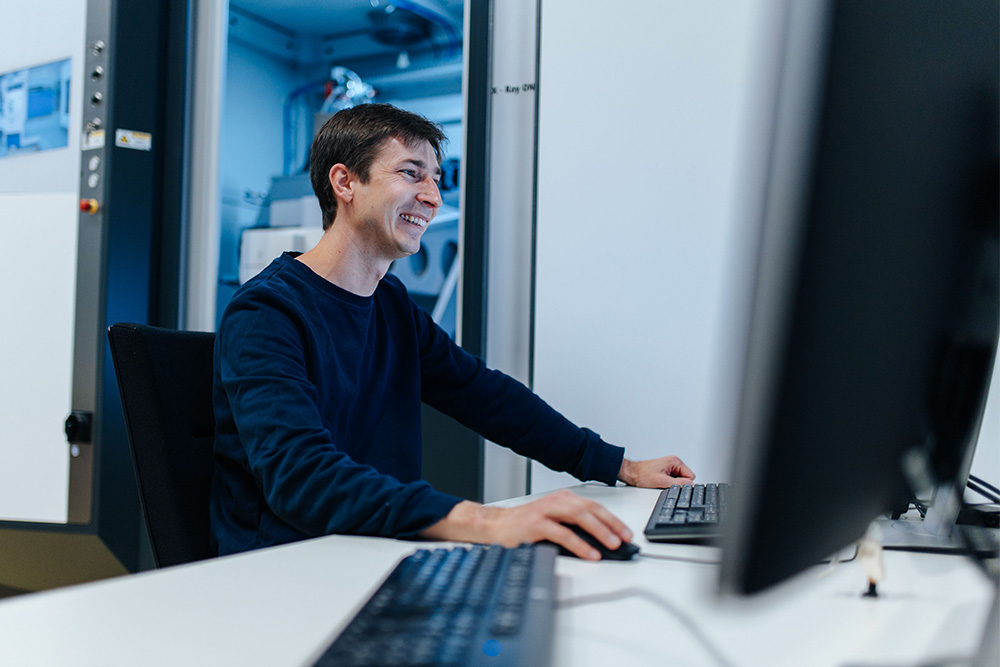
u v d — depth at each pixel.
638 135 1.72
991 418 1.18
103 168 2.13
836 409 0.35
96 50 2.16
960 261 0.49
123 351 1.00
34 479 2.13
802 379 0.32
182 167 2.25
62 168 2.19
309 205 2.60
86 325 2.11
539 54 1.84
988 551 0.68
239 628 0.48
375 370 1.25
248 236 2.49
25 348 2.17
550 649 0.43
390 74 3.30
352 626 0.43
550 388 1.78
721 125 1.64
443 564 0.57
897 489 0.47
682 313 1.67
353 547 0.71
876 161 0.35
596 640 0.47
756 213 0.30
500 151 1.95
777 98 0.30
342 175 1.24
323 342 1.11
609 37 1.75
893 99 0.37
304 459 0.82
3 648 0.44
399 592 0.49
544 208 1.81
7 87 2.28
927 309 0.45
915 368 0.45
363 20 3.09
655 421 1.68
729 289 0.31
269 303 1.04
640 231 1.71
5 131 2.27
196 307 2.26
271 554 0.68
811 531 0.35
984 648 0.46
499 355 1.94
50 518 2.11
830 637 0.49
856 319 0.35
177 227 2.24
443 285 2.70
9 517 2.14
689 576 0.63
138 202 2.17
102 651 0.43
